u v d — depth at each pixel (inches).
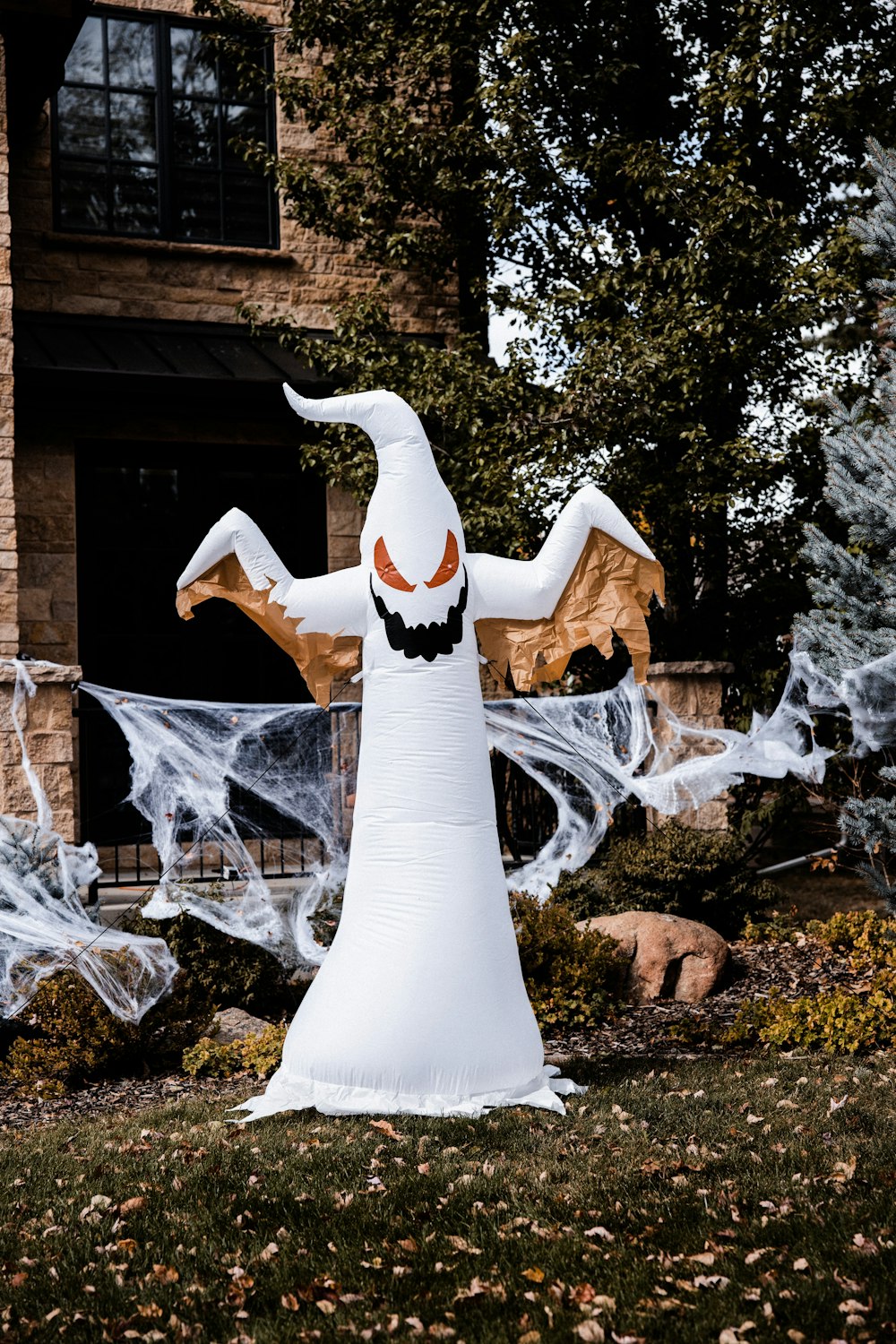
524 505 418.6
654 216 467.2
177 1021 297.6
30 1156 227.1
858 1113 231.9
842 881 520.4
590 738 436.5
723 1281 163.5
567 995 317.7
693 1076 263.7
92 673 463.2
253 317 464.8
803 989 339.6
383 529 239.9
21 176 460.8
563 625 248.1
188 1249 181.2
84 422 455.2
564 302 436.1
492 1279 167.6
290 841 452.4
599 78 437.4
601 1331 152.0
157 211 485.7
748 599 466.0
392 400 242.1
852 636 303.7
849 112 433.1
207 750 425.1
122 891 379.9
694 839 391.2
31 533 448.8
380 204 467.2
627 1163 206.4
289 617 246.2
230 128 497.0
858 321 490.3
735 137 454.3
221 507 480.7
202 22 493.0
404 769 236.1
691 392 422.3
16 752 339.6
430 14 442.3
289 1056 241.4
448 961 231.1
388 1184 199.3
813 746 443.8
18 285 458.0
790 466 453.4
